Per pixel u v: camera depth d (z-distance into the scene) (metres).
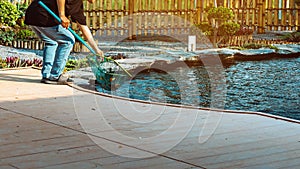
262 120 4.85
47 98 5.89
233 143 4.07
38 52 11.71
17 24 13.30
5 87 6.61
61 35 6.87
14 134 4.30
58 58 6.89
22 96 6.01
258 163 3.60
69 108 5.32
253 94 8.16
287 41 14.04
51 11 6.79
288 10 15.45
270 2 15.55
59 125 4.62
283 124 4.70
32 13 6.85
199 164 3.57
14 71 8.01
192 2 14.62
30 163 3.56
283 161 3.65
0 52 11.27
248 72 10.19
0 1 12.84
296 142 4.12
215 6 14.66
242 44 13.51
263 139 4.20
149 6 14.76
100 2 14.38
